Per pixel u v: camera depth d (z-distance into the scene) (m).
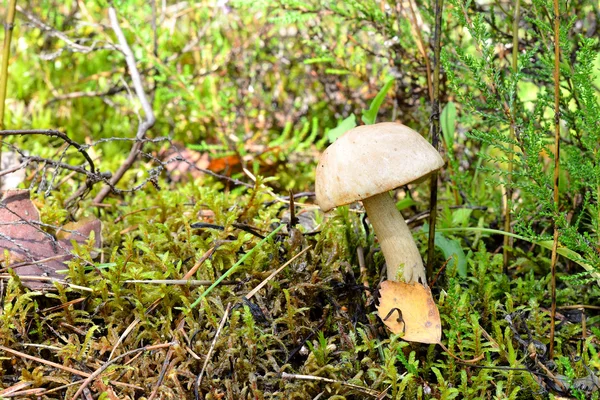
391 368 0.35
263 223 0.46
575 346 0.39
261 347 0.37
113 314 0.39
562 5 0.44
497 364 0.37
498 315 0.41
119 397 0.35
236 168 0.64
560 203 0.47
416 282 0.36
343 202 0.35
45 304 0.40
